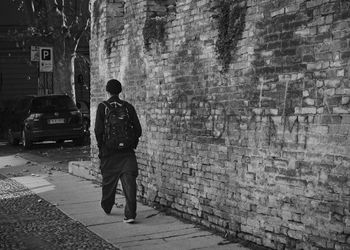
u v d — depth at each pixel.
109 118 7.23
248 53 5.99
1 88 28.55
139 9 8.44
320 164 5.03
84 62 25.88
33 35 19.59
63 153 16.56
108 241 6.39
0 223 7.53
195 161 7.05
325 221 4.98
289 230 5.43
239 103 6.16
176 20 7.43
